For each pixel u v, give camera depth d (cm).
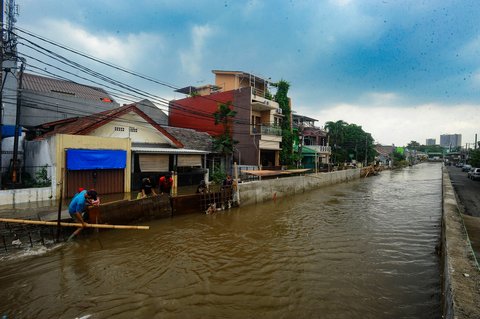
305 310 530
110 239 912
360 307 543
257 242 938
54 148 1284
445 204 1055
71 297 562
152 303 546
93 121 1623
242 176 2175
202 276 669
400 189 2555
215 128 2892
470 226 1033
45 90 2212
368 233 1063
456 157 9044
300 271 707
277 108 2958
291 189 2072
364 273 699
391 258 803
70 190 1333
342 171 3158
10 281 624
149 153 1738
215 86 3259
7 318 492
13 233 814
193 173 1991
